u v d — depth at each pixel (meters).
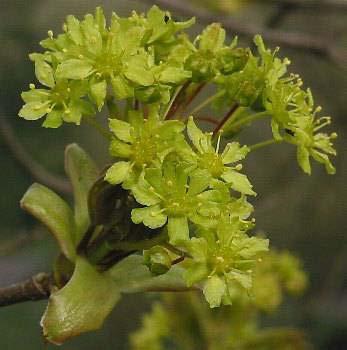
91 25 0.17
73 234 0.18
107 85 0.17
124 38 0.17
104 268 0.18
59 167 0.43
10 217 0.41
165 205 0.17
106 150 0.44
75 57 0.17
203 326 0.24
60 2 0.43
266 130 0.45
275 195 0.37
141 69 0.17
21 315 0.41
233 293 0.23
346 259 0.46
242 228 0.17
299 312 0.44
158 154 0.17
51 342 0.17
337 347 0.44
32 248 0.39
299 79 0.18
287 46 0.26
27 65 0.42
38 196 0.18
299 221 0.47
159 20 0.18
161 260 0.17
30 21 0.43
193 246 0.17
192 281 0.17
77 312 0.17
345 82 0.41
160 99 0.17
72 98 0.17
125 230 0.17
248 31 0.25
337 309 0.45
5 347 0.40
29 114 0.17
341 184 0.45
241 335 0.23
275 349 0.23
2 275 0.39
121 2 0.44
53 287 0.18
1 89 0.42
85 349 0.45
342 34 0.33
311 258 0.48
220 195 0.17
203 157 0.17
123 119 0.17
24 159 0.25
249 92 0.18
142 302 0.46
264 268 0.25
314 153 0.18
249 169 0.45
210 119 0.18
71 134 0.44
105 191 0.17
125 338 0.46
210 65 0.17
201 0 0.28
